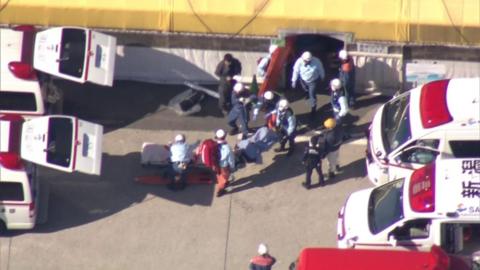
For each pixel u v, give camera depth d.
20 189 89.44
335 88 93.56
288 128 93.81
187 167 93.75
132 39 100.25
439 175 84.62
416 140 88.44
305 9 104.00
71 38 95.75
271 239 91.31
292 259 90.12
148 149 95.50
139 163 96.31
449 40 103.94
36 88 94.00
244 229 92.00
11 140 90.69
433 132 87.94
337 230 90.00
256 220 92.44
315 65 94.88
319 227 91.88
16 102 94.38
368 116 97.94
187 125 98.56
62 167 90.62
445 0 104.31
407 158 89.25
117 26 104.88
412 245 84.25
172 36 100.25
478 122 87.44
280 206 93.12
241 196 93.81
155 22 104.69
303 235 91.44
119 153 96.88
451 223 83.50
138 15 104.81
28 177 89.62
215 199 93.81
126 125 98.81
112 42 96.81
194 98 99.38
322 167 95.38
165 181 94.69
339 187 94.00
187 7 104.69
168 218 92.94
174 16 104.62
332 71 99.88
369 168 91.81
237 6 104.50
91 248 91.50
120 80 101.31
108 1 105.06
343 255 81.25
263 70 97.00
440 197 83.50
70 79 94.88
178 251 91.00
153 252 91.12
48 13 105.06
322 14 103.94
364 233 85.50
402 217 84.38
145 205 93.81
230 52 100.12
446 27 103.81
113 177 95.56
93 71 95.12
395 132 90.12
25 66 93.75
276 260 90.06
